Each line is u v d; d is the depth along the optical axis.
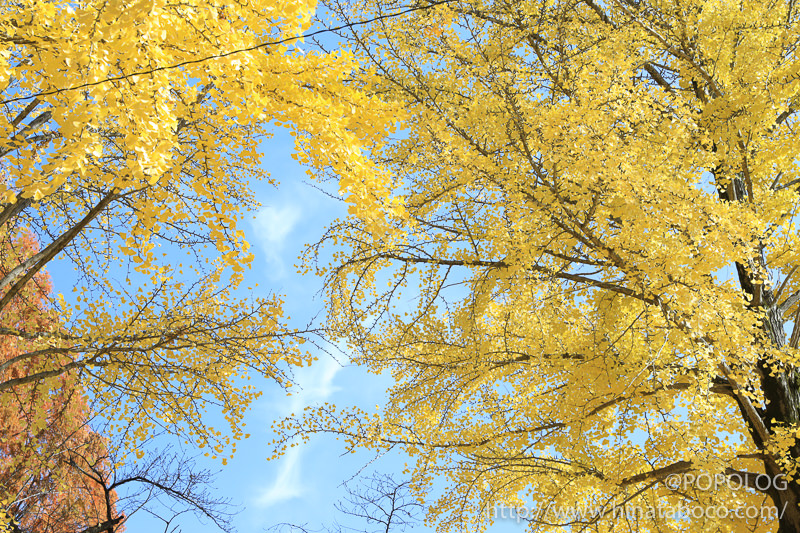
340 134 2.68
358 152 2.72
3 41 2.38
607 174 3.40
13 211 4.33
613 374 4.43
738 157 4.62
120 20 1.95
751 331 3.64
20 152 2.32
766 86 4.45
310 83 2.74
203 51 2.36
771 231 4.62
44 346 4.58
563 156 3.63
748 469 4.68
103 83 2.14
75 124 2.23
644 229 3.46
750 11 4.65
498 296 4.68
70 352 4.21
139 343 4.51
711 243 3.36
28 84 2.46
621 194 3.42
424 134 3.84
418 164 4.60
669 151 3.84
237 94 2.58
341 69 2.74
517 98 4.08
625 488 4.73
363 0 4.67
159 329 4.61
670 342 4.11
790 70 4.45
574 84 3.98
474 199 4.40
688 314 3.57
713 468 3.65
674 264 3.33
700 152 4.31
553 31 4.66
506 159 3.95
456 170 3.90
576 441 4.76
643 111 3.76
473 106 3.98
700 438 3.81
